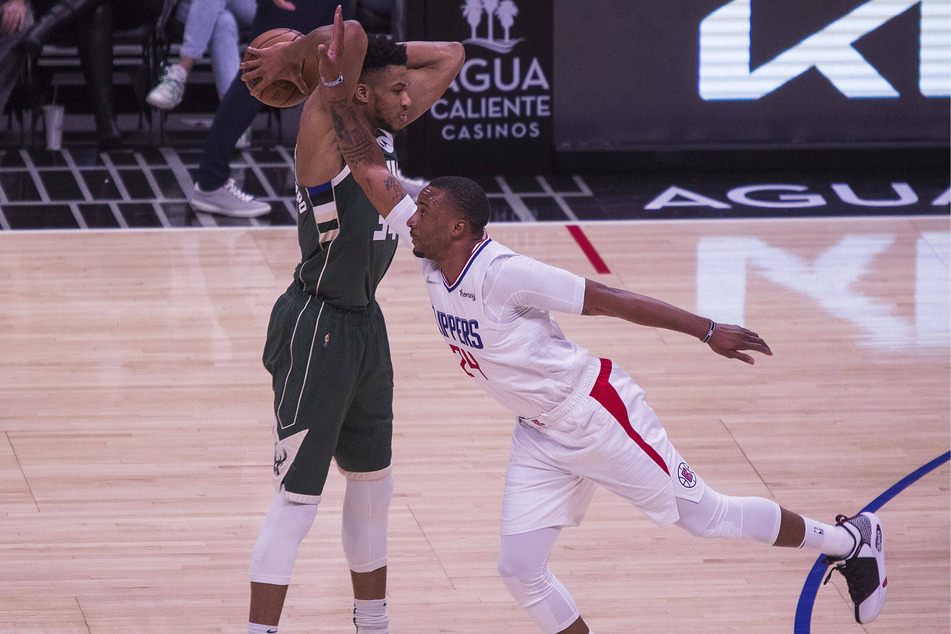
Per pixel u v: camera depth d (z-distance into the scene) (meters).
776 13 29.33
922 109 30.05
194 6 29.38
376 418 11.62
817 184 28.95
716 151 29.80
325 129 10.45
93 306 21.22
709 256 24.00
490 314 10.13
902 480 15.50
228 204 26.08
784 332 20.44
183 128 31.95
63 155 30.00
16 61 29.62
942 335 20.41
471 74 28.77
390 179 10.34
